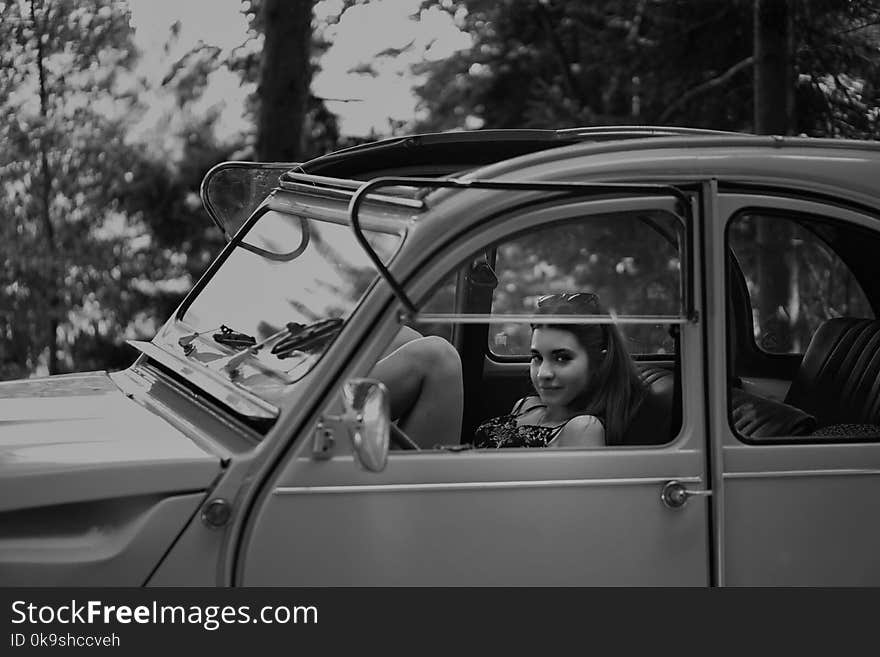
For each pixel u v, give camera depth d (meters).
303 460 2.68
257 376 2.94
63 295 10.60
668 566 2.88
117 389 3.72
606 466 2.86
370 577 2.71
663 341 3.86
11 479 2.65
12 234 10.45
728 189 2.99
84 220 10.73
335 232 3.22
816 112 9.01
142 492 2.66
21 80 10.44
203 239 11.09
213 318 3.67
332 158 3.75
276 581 2.67
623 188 2.87
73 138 10.62
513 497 2.80
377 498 2.72
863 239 3.51
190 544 2.64
